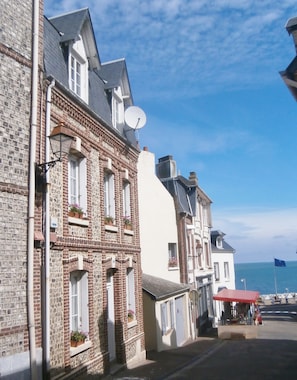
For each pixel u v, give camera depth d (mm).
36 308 8492
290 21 8711
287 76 8344
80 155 11148
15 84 8531
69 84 10906
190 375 11828
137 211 15445
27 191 8484
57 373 9039
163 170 27500
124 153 14391
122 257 13516
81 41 11758
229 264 38219
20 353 7902
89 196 11359
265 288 142125
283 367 12680
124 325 13258
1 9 8461
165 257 23547
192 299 22656
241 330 22391
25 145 8594
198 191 29047
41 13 9406
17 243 8172
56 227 9500
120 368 12391
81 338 10188
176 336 20109
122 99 14898
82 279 10898
